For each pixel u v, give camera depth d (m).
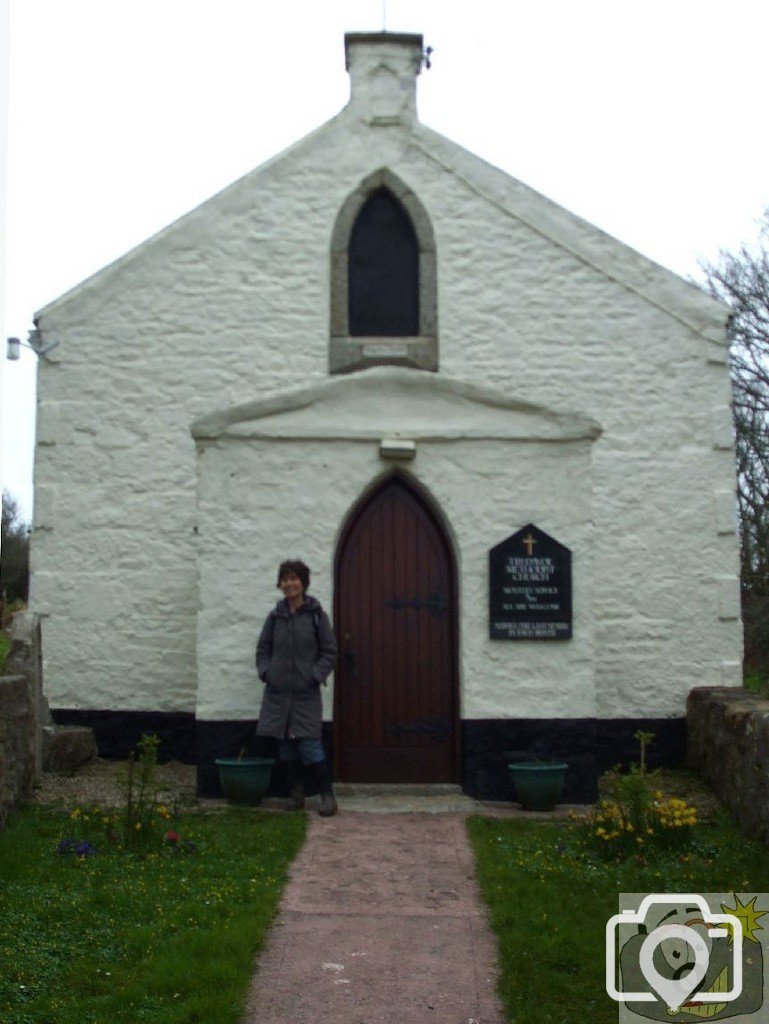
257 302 11.39
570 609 9.56
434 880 7.32
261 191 11.47
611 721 11.18
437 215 11.47
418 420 9.69
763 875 7.23
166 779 10.34
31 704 9.19
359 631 9.87
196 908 6.48
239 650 9.49
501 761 9.46
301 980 5.76
